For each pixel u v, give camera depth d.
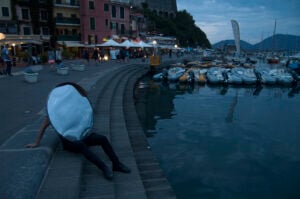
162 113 13.53
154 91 21.14
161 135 9.81
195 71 26.66
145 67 32.44
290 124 11.50
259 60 69.56
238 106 15.52
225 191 5.83
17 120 6.40
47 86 12.13
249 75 24.83
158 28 93.19
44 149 4.26
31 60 24.44
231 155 7.90
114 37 48.22
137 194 4.00
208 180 6.32
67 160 4.13
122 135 7.17
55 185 3.37
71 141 4.14
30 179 3.35
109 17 49.09
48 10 42.62
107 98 11.23
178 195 5.68
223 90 22.20
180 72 26.52
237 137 9.64
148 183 5.35
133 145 7.62
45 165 3.78
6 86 12.02
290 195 5.70
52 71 19.66
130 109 12.12
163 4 120.38
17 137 4.88
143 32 67.00
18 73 17.38
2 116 6.80
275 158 7.70
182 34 104.69
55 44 40.16
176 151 8.20
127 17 53.31
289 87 24.11
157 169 6.05
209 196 5.62
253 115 13.23
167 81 26.17
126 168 4.66
